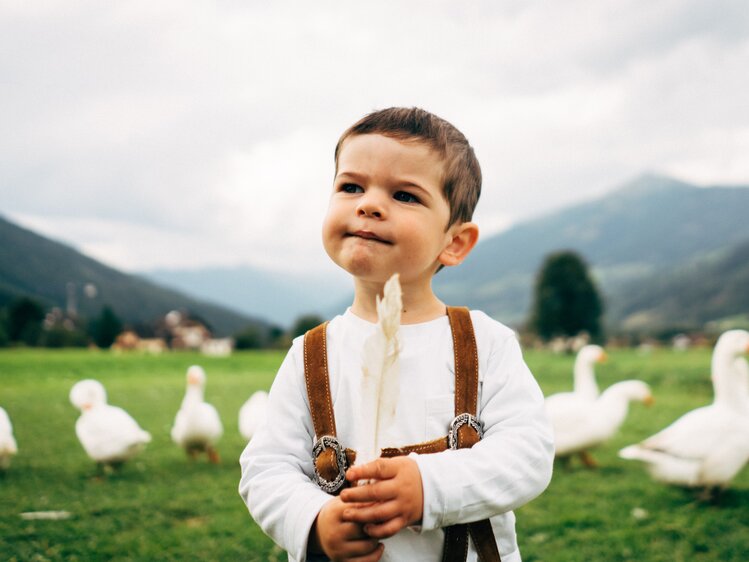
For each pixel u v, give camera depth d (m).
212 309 150.25
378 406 1.28
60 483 6.18
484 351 1.60
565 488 5.96
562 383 15.93
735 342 5.63
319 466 1.50
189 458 7.41
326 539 1.35
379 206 1.46
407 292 1.59
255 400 7.79
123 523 4.92
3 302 107.06
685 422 5.66
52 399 12.70
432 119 1.62
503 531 1.56
